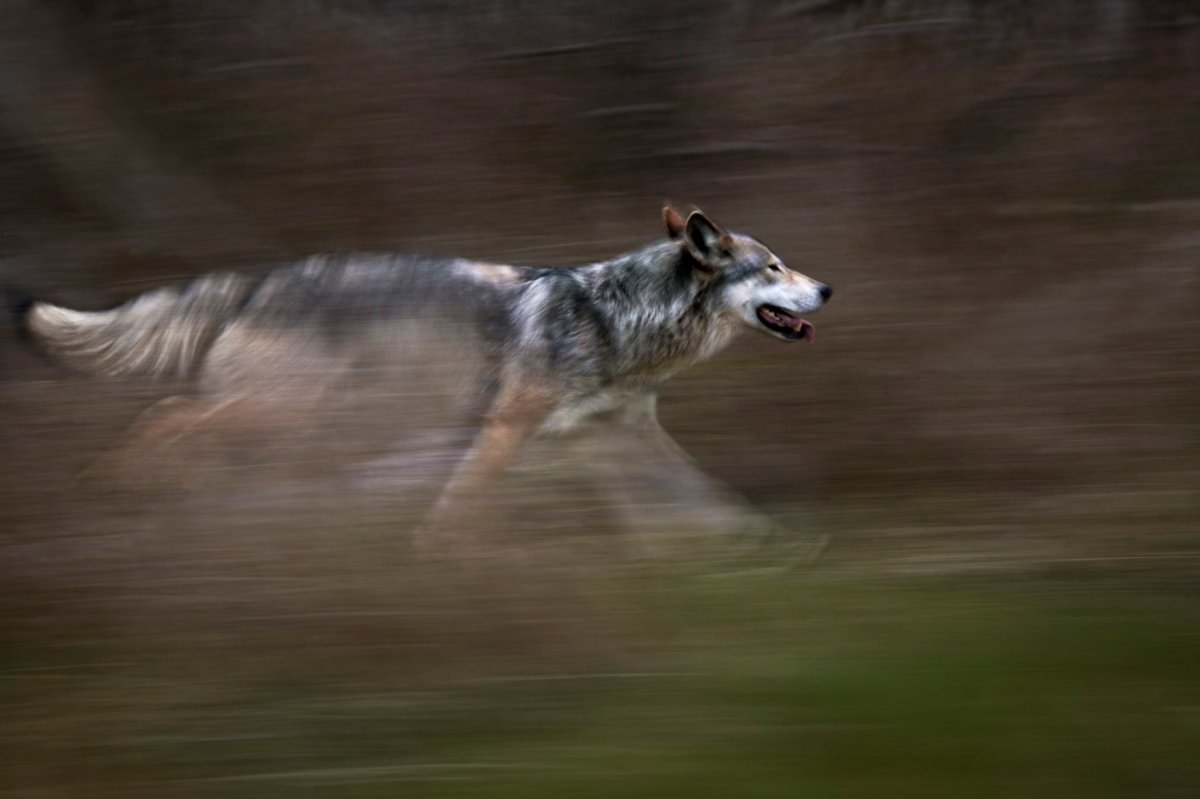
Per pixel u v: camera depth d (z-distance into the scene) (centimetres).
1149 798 763
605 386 1523
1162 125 2564
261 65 2573
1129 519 1295
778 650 987
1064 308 1989
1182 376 1736
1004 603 1058
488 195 2414
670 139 2583
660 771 801
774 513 1445
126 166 2320
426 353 1487
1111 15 2750
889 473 1535
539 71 2652
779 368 1838
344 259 1531
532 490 1395
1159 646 948
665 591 1156
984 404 1677
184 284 1549
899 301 2066
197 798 808
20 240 2192
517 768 818
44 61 2395
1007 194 2420
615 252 2264
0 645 1038
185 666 1009
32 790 825
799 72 2692
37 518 1248
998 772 790
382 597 1095
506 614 1068
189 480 1386
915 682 901
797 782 784
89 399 1481
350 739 882
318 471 1363
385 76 2595
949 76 2697
